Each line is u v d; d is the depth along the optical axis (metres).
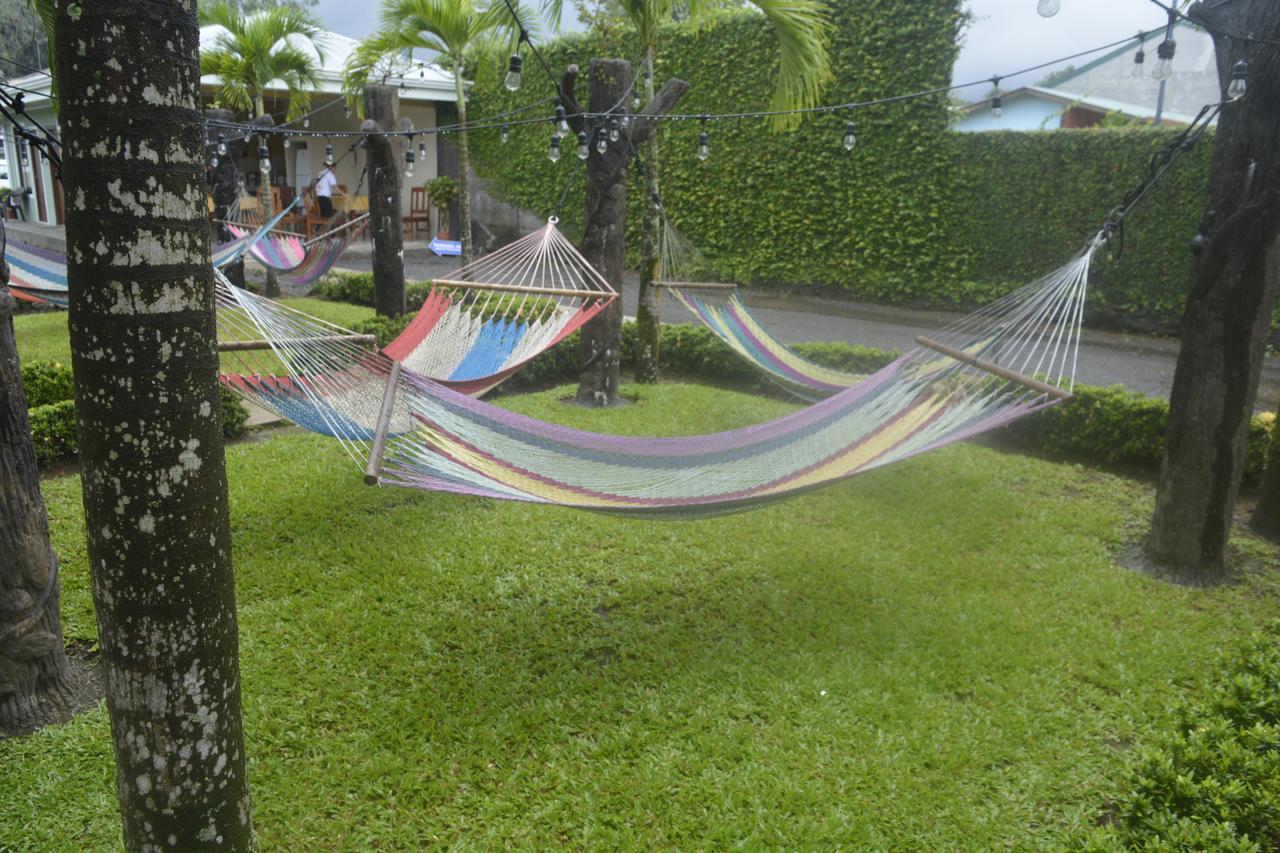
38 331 9.61
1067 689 3.40
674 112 14.70
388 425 3.34
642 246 8.07
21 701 3.04
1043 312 4.46
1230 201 4.06
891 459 3.62
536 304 6.38
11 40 12.48
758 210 14.17
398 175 9.41
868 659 3.58
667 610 3.99
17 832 2.51
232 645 1.77
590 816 2.64
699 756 2.93
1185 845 2.18
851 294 13.66
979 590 4.25
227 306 4.28
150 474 1.54
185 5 1.47
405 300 9.88
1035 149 11.46
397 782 2.79
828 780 2.83
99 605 1.63
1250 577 4.49
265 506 4.96
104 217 1.43
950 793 2.79
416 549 4.49
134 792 1.72
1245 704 2.81
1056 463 6.47
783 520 5.09
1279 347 10.30
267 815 2.63
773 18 7.82
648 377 8.31
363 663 3.45
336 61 17.08
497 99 17.33
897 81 12.19
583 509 3.25
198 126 1.52
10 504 2.94
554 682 3.36
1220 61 4.04
